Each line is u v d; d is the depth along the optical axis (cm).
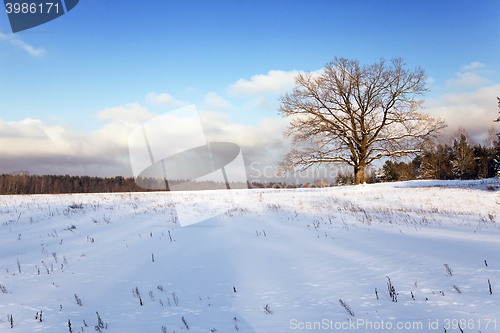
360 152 2677
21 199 1856
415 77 2492
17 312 383
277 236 880
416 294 378
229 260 631
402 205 1598
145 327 336
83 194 2261
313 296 408
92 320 359
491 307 316
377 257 579
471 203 1497
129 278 529
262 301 405
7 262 637
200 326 335
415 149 2486
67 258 667
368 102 2666
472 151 5359
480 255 528
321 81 2714
